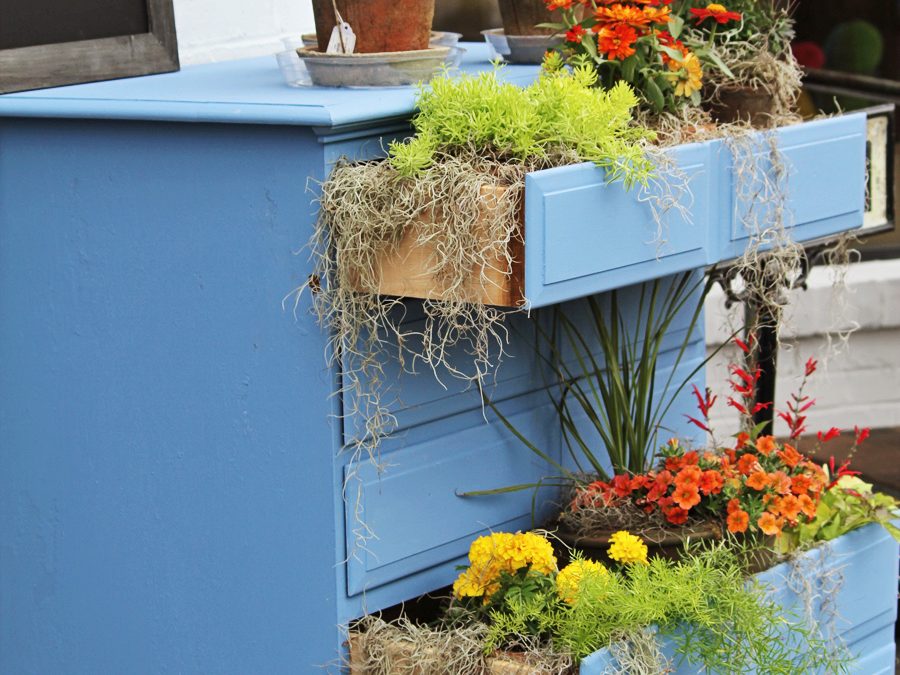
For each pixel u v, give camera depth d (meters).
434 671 1.65
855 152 2.04
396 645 1.68
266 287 1.70
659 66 1.87
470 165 1.57
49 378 1.94
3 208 1.93
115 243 1.82
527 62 2.11
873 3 4.02
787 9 2.11
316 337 1.67
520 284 1.54
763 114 2.00
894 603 2.15
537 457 2.03
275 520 1.76
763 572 1.88
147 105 1.71
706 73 1.98
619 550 1.79
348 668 1.73
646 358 2.04
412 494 1.79
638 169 1.62
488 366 1.91
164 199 1.76
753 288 2.08
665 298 2.23
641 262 1.69
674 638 1.73
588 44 1.82
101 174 1.82
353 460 1.70
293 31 2.47
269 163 1.65
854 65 4.05
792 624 1.93
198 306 1.77
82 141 1.82
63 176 1.86
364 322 1.63
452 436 1.86
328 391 1.67
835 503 2.07
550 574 1.74
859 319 3.83
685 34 2.01
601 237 1.62
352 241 1.60
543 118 1.62
